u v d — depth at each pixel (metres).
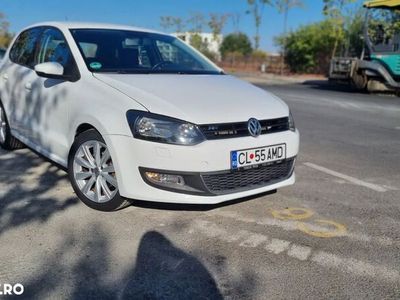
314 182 4.84
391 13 15.52
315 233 3.52
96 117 3.57
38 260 2.95
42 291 2.60
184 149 3.26
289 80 26.30
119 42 4.57
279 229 3.56
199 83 4.05
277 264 3.01
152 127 3.30
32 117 4.70
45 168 4.92
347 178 5.04
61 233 3.35
